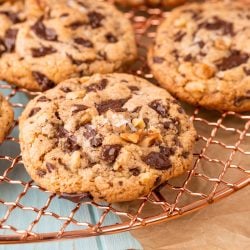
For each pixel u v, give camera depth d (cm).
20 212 41
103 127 40
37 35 46
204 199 38
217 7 49
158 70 45
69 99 42
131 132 40
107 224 40
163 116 41
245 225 40
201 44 46
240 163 42
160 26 48
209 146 43
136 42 48
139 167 39
